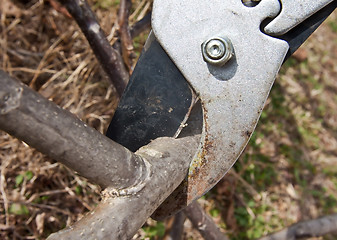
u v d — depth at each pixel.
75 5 0.22
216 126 0.16
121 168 0.13
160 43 0.16
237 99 0.16
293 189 0.39
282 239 0.33
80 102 0.32
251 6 0.17
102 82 0.34
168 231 0.30
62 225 0.29
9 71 0.32
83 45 0.35
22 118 0.11
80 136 0.12
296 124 0.43
